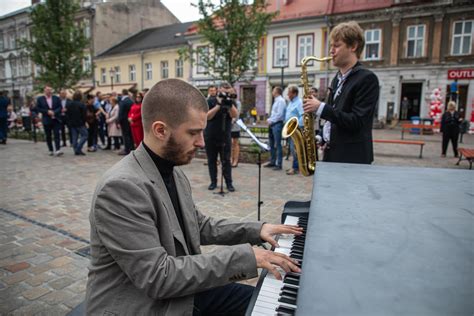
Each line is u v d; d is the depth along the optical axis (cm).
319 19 2200
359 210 126
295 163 702
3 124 1205
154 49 2798
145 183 127
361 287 76
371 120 260
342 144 261
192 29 2653
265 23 1055
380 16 2119
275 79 2416
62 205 487
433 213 122
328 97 290
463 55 1967
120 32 3319
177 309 124
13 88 3834
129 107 901
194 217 155
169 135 132
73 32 1614
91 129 1021
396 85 2152
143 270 115
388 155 1051
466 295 72
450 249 94
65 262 316
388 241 99
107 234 117
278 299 114
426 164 873
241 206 482
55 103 917
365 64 2211
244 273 125
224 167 554
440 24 1994
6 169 740
